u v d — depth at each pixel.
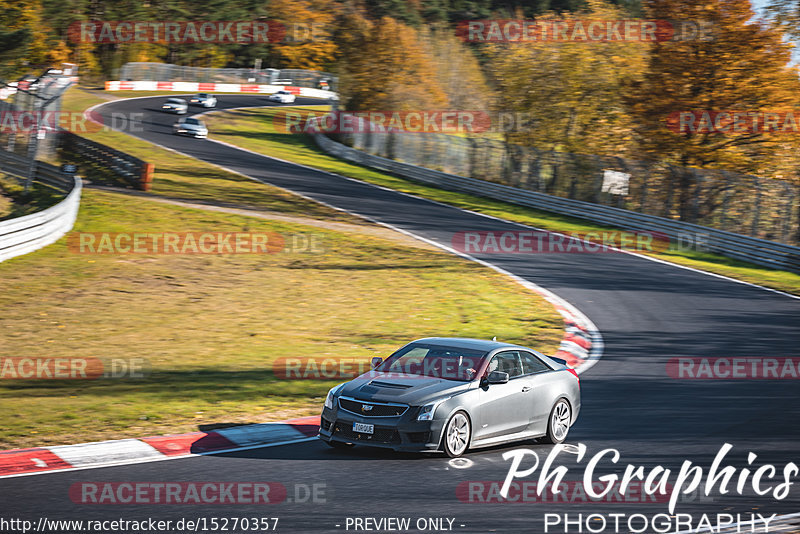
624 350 70.25
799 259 120.62
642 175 157.38
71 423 42.78
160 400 49.12
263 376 56.97
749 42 168.62
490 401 40.12
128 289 86.12
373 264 106.62
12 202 136.25
